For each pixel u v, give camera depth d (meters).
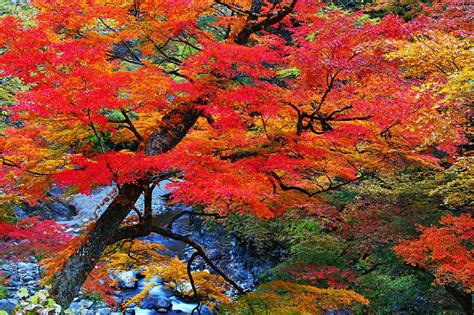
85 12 6.73
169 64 9.85
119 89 6.11
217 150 7.27
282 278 12.17
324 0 16.91
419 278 11.41
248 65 6.78
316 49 6.78
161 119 7.97
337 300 7.07
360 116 7.81
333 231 12.30
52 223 7.98
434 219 10.55
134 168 5.62
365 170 9.97
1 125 10.47
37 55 5.37
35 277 11.99
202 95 6.68
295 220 12.05
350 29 6.64
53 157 7.13
